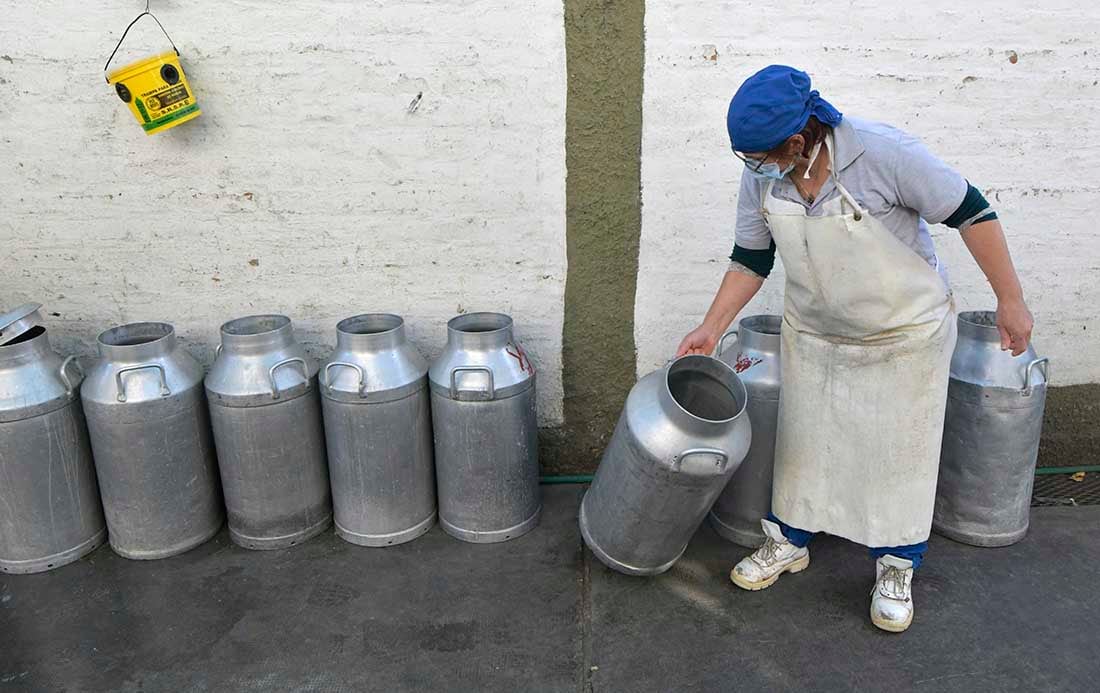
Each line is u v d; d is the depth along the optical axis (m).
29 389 2.77
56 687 2.35
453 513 3.07
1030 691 2.29
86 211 3.11
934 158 2.07
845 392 2.39
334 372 2.90
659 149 3.07
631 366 3.38
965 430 2.87
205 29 2.89
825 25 2.95
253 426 2.87
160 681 2.37
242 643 2.53
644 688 2.33
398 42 2.93
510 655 2.47
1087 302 3.31
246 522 3.00
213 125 3.01
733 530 3.04
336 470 3.01
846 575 2.85
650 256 3.21
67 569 2.93
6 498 2.80
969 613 2.62
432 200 3.13
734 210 3.14
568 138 3.04
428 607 2.69
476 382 2.86
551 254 3.20
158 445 2.85
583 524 2.85
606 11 2.90
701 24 2.93
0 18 2.85
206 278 3.22
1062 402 3.46
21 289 3.21
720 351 3.17
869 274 2.15
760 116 1.96
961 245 3.23
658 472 2.42
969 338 2.88
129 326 3.06
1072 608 2.64
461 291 3.26
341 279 3.24
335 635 2.56
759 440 2.85
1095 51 2.99
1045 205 3.18
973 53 2.99
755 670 2.39
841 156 2.06
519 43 2.93
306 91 2.98
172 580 2.85
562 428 3.47
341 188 3.11
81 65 2.92
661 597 2.73
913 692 2.30
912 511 2.44
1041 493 3.37
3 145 3.00
